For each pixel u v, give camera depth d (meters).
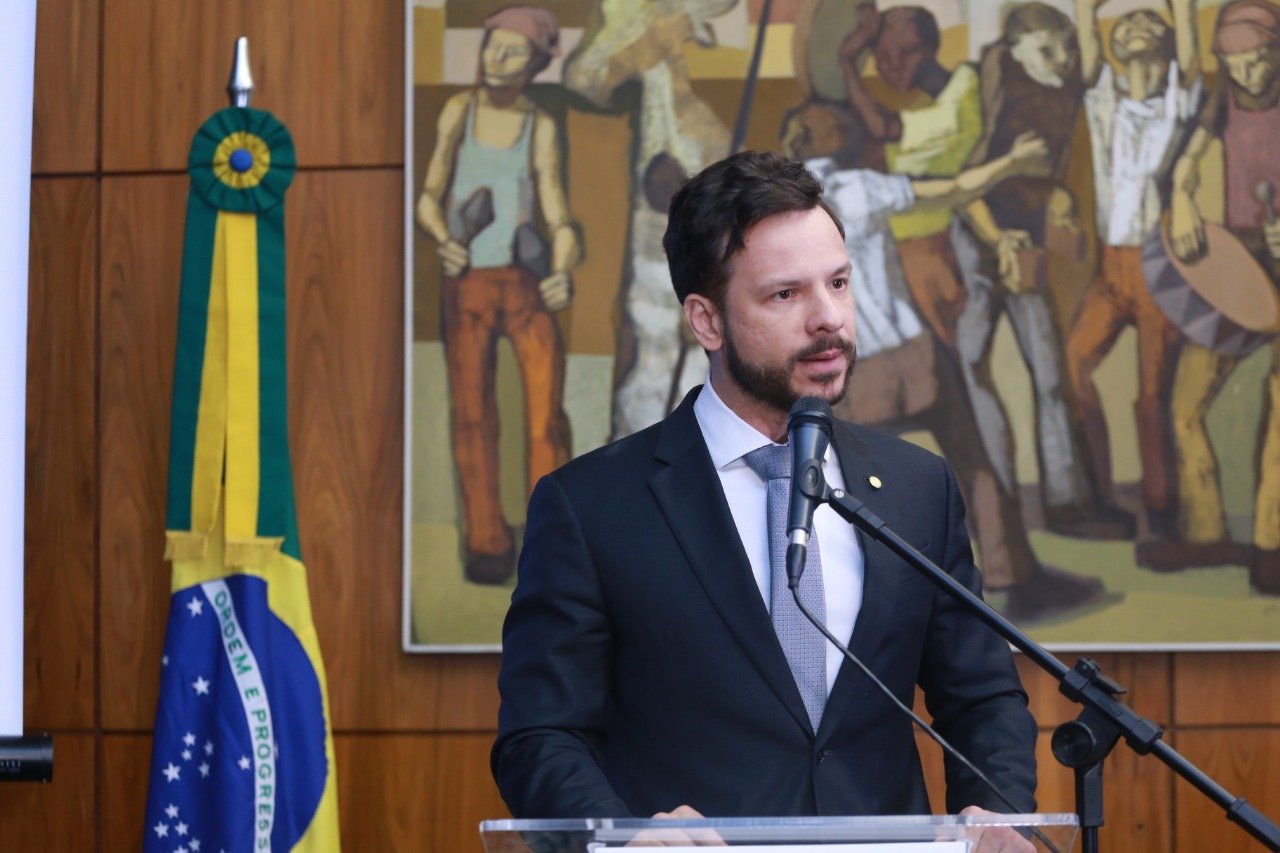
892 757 2.83
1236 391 4.73
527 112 4.86
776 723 2.75
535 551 2.99
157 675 4.82
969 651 2.98
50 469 4.90
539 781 2.59
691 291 2.96
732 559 2.86
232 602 4.48
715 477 2.95
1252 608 4.69
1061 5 4.81
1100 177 4.78
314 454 4.87
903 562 2.91
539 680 2.84
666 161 4.84
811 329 2.78
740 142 4.83
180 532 4.49
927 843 1.96
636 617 2.87
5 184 4.36
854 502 2.33
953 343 4.76
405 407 4.82
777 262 2.79
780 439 2.97
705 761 2.76
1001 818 1.96
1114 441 4.73
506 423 4.80
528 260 4.83
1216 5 4.79
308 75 4.97
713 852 1.93
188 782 4.38
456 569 4.77
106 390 4.91
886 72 4.82
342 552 4.85
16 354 4.32
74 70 5.00
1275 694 4.76
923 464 3.10
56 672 4.85
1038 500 4.72
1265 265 4.75
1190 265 4.75
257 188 4.59
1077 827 1.98
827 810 2.71
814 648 2.82
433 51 4.88
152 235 4.95
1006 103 4.80
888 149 4.81
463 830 4.79
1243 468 4.72
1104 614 4.70
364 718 4.81
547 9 4.88
